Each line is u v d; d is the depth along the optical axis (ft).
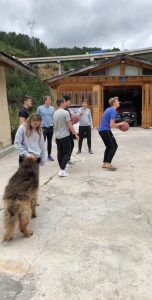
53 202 19.31
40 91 110.52
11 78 107.04
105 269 12.12
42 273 11.88
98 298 10.52
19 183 14.47
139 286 11.13
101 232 15.23
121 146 40.65
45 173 26.25
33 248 13.71
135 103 80.02
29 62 151.74
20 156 17.99
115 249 13.60
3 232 15.21
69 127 24.52
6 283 11.30
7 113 39.73
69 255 13.12
